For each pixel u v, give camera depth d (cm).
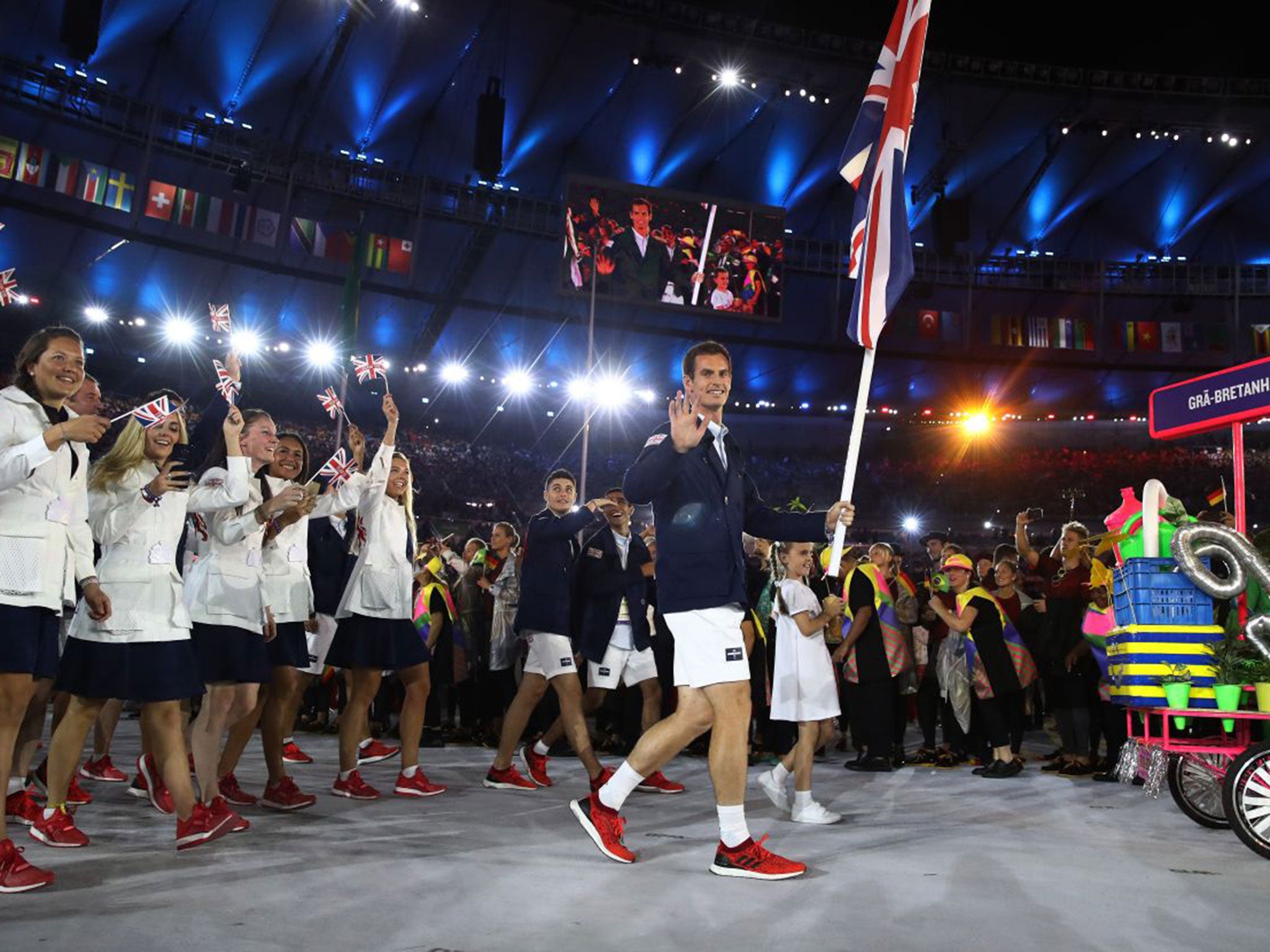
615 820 406
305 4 2948
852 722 811
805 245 3816
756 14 3519
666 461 374
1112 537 568
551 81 3366
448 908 316
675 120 3581
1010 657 761
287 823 478
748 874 372
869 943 284
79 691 396
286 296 3497
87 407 488
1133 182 3928
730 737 379
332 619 719
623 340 3988
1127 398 4291
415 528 612
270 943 273
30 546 354
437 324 3706
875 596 802
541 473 4097
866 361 439
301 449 558
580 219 2709
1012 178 3850
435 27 3111
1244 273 3944
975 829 502
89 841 419
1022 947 282
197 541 521
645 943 280
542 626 615
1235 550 511
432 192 3397
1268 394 555
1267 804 439
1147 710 537
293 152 3173
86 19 2627
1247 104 3506
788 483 4209
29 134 2858
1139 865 413
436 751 868
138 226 3097
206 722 454
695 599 383
